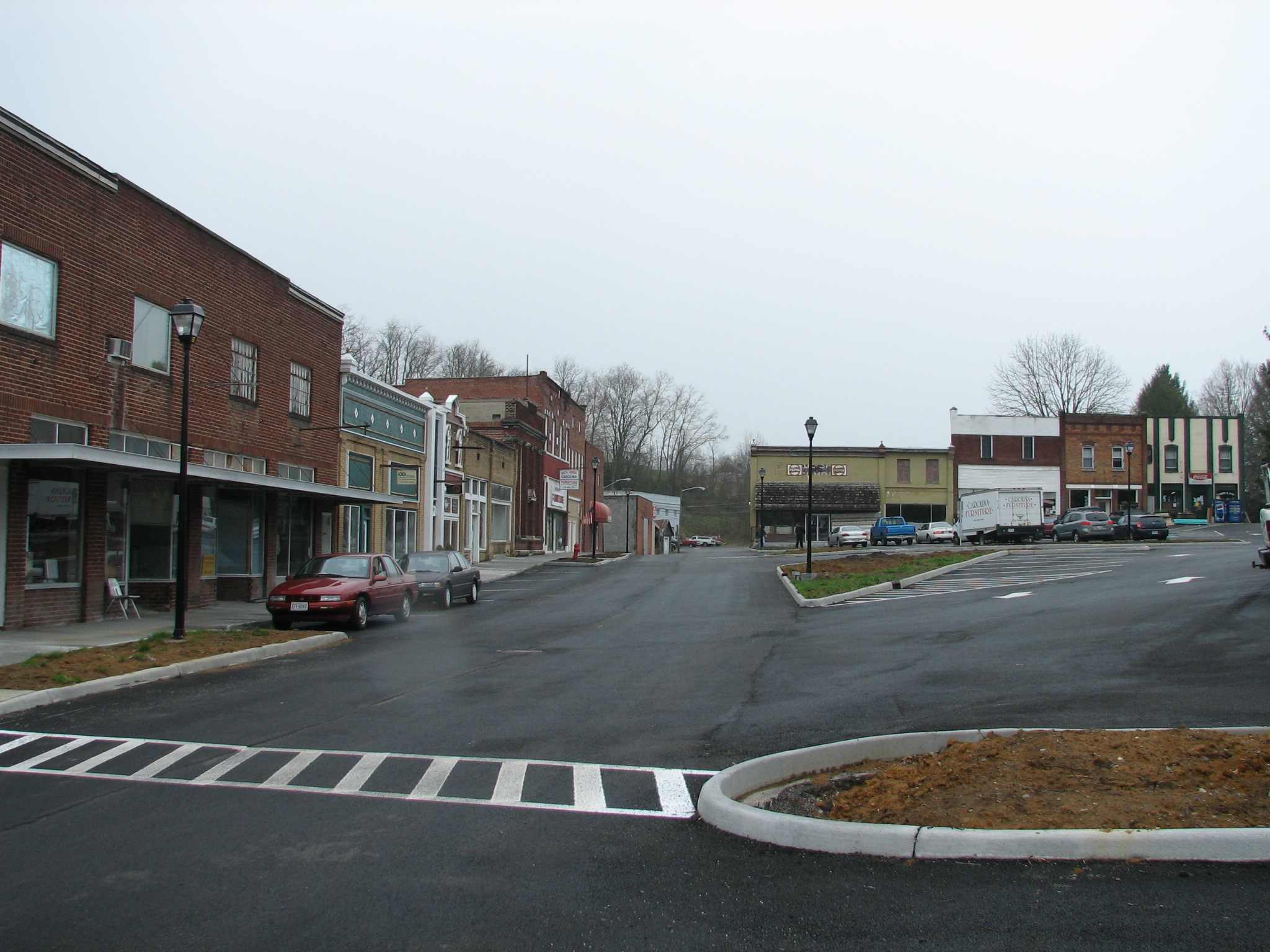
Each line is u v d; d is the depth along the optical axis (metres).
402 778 7.94
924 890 5.29
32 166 16.97
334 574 20.44
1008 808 6.16
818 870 5.66
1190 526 58.84
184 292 21.67
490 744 9.20
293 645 16.38
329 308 29.08
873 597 25.41
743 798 7.12
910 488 69.38
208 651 14.84
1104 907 4.97
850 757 7.95
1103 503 66.75
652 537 82.62
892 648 15.52
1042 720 9.40
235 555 24.34
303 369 27.75
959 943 4.63
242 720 10.38
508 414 51.16
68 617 18.16
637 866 5.79
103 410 18.95
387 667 14.48
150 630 17.59
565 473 54.38
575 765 8.36
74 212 18.06
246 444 24.38
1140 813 5.95
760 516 70.50
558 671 14.05
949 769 6.93
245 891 5.39
